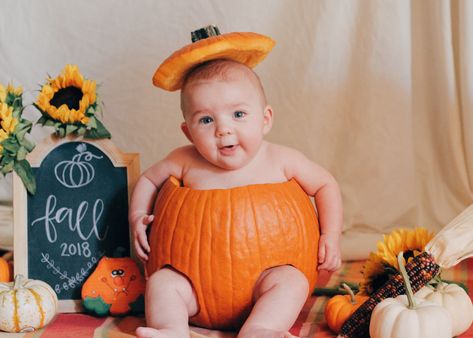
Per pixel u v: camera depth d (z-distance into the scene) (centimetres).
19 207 174
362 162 225
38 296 155
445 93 222
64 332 153
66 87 175
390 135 222
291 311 141
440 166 229
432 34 223
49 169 176
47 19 229
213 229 147
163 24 228
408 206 224
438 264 142
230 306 148
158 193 168
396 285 143
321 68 225
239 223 146
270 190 151
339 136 227
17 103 179
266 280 146
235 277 146
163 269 152
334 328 149
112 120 232
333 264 159
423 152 230
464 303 143
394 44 218
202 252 147
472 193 224
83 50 230
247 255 146
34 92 230
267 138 230
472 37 212
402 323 129
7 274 178
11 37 229
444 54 219
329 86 225
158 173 168
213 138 152
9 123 172
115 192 176
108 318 165
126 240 175
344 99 225
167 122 232
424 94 229
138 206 168
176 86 162
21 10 228
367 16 220
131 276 167
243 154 154
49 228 175
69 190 176
